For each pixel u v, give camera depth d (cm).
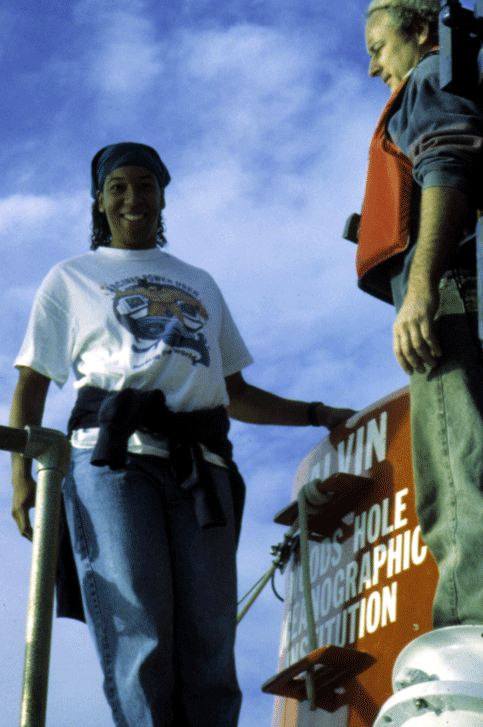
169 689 258
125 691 255
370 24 275
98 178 344
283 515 325
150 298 310
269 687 282
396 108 257
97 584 268
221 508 275
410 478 277
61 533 284
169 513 280
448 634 204
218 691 268
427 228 228
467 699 190
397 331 226
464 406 223
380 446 294
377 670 263
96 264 319
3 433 217
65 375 304
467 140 232
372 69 277
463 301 233
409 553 268
